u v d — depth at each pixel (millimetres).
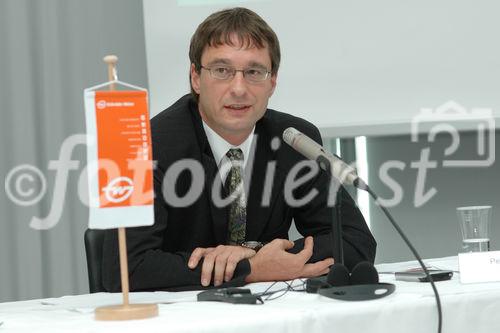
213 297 1949
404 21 4547
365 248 2809
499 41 4520
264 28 2725
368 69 4562
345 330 1670
